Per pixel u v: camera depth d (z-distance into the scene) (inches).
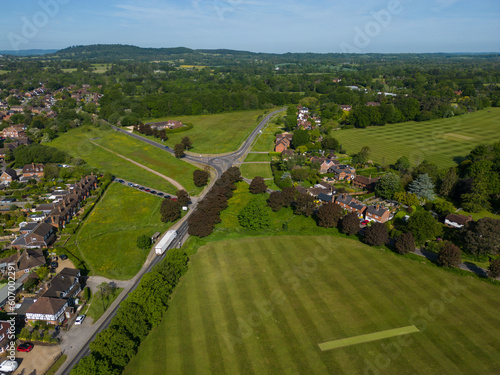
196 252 3966.5
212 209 4660.4
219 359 2502.5
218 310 3004.4
